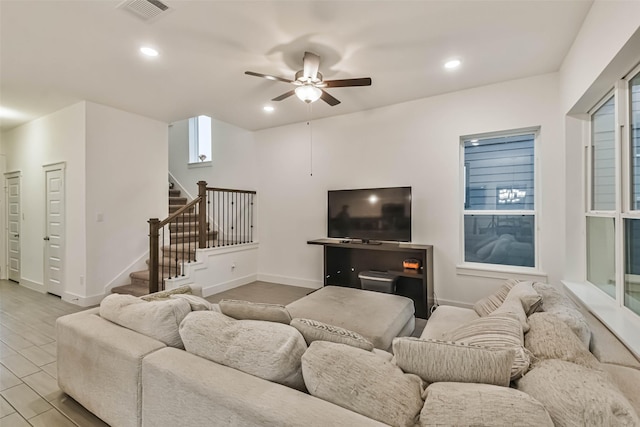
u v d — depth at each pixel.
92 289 4.12
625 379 1.34
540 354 1.27
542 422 0.83
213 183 6.30
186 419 1.26
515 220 3.63
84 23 2.39
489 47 2.78
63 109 4.33
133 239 4.60
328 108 4.36
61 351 1.94
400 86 3.61
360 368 1.10
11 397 2.07
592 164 2.81
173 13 2.28
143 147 4.72
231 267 4.98
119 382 1.55
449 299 3.85
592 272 2.78
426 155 3.98
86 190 4.07
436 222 3.92
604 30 2.00
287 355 1.22
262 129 5.46
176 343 1.60
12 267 5.53
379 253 4.31
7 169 5.55
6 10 2.22
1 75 3.29
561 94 3.12
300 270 5.07
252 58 2.95
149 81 3.45
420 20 2.38
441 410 0.92
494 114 3.56
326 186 4.79
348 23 2.42
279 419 1.00
